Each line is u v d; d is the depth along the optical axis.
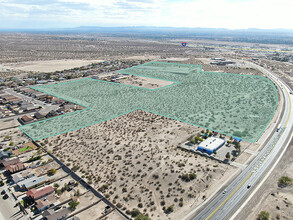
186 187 64.50
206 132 97.62
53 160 80.44
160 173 70.75
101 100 146.00
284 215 54.34
